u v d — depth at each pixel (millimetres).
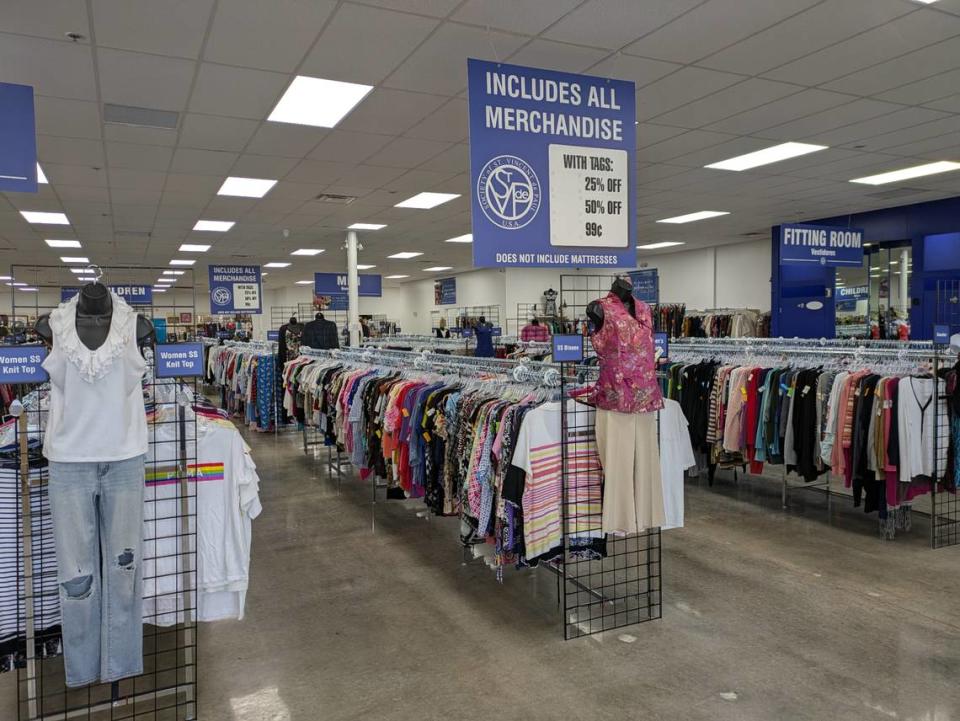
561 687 2766
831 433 4438
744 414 5055
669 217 11430
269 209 9438
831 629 3215
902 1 3670
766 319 13008
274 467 7168
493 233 3146
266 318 27781
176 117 5309
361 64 4359
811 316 11922
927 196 9727
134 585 2363
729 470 6512
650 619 3369
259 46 4031
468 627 3350
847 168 7840
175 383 2617
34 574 2383
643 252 17391
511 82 3186
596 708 2605
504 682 2816
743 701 2625
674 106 5461
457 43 4082
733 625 3281
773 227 12680
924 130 6262
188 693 2670
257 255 15008
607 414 3055
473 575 4066
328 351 7637
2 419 4500
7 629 2361
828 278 11625
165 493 2578
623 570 4012
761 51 4336
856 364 4777
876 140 6613
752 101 5355
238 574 2689
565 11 3705
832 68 4660
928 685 2705
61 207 8875
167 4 3465
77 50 4016
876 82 4957
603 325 3059
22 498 2283
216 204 8984
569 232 3328
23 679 2908
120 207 8977
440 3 3562
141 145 6051
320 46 4055
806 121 5941
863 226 11148
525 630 3303
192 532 2547
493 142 3146
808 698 2633
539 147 3254
